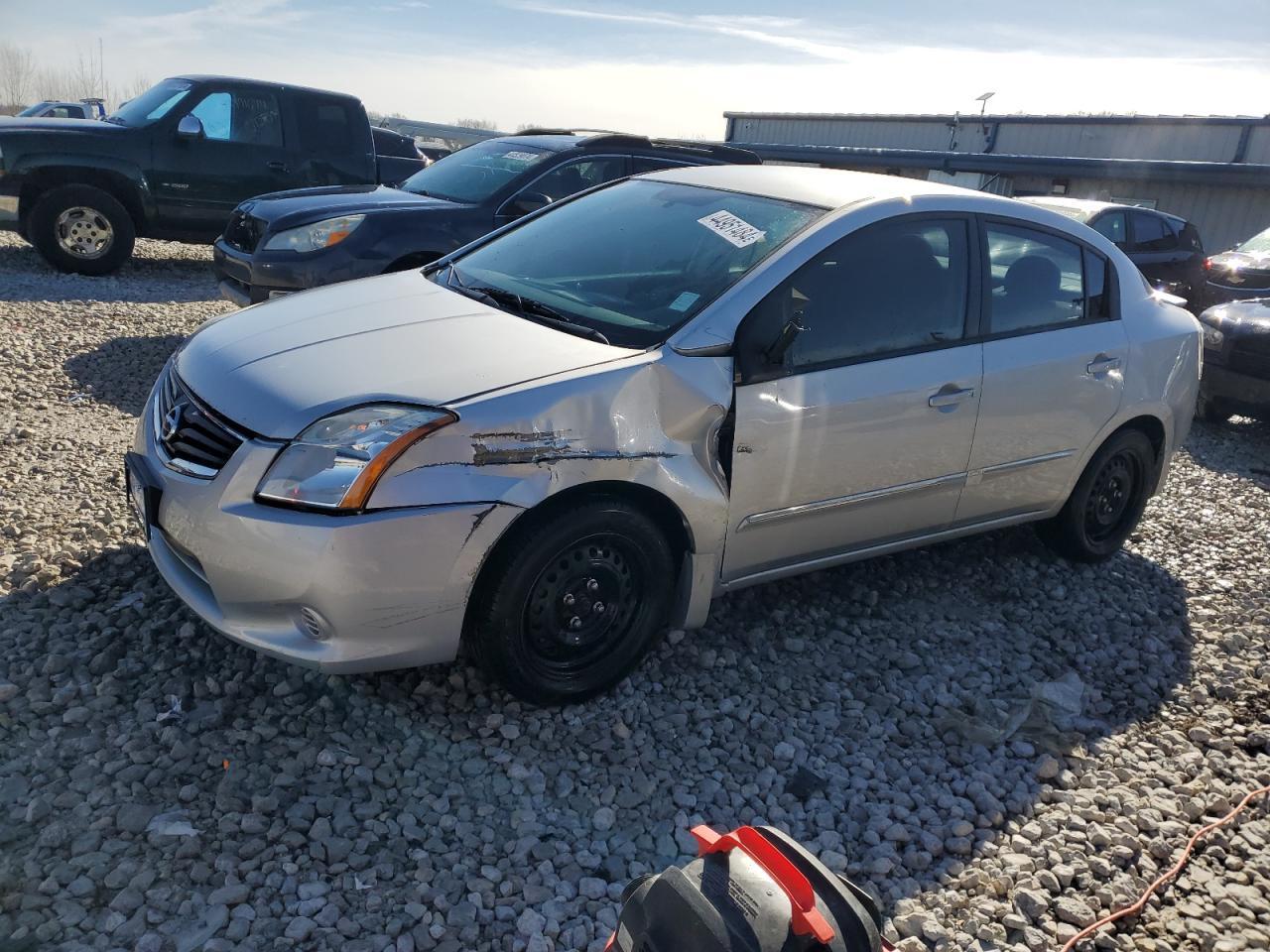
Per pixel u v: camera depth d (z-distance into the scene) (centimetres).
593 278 385
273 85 1090
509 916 255
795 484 363
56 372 658
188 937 235
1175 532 579
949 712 369
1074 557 500
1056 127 2711
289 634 295
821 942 160
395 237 716
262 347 340
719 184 431
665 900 173
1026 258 436
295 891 253
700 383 333
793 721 354
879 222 386
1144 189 2317
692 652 385
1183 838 316
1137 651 434
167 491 312
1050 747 356
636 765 319
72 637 340
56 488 461
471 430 294
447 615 299
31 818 262
